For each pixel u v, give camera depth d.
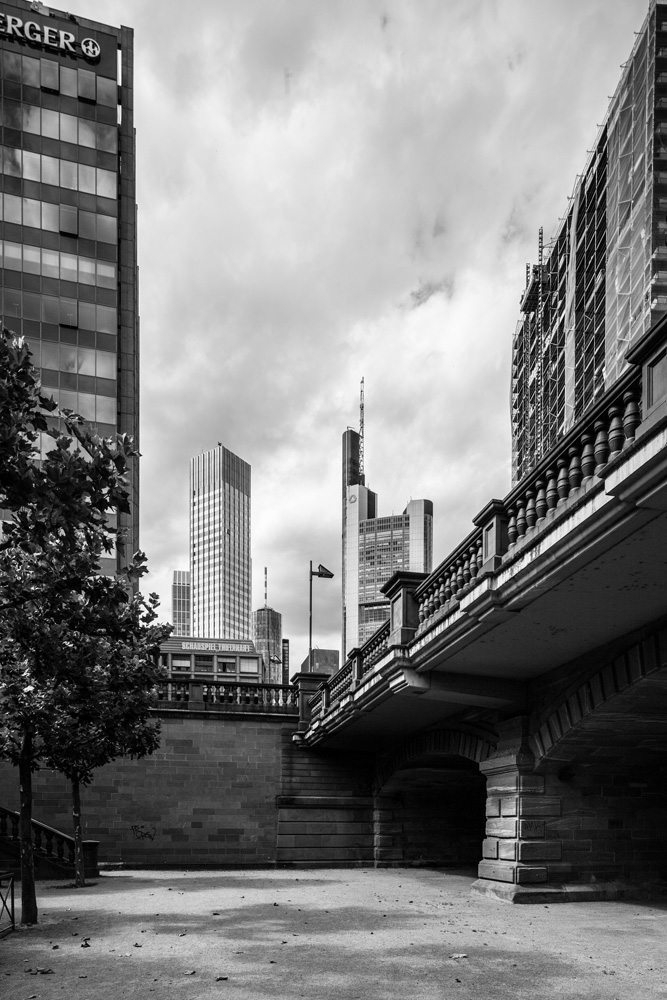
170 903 18.12
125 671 19.25
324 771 35.94
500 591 13.27
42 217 56.97
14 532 9.97
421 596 18.75
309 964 10.88
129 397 58.84
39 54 59.38
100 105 60.69
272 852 34.91
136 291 62.31
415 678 18.39
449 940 12.88
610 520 10.07
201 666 89.56
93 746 21.27
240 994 9.15
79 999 8.98
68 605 13.97
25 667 15.24
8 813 24.92
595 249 54.38
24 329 54.94
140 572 12.73
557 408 63.72
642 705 15.48
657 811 19.52
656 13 44.38
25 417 9.62
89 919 15.34
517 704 19.23
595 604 13.09
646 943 12.64
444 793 35.41
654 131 43.88
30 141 57.72
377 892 21.23
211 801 35.00
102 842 33.69
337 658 39.41
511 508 13.66
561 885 18.42
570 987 9.59
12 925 13.70
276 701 37.09
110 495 9.95
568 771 18.92
